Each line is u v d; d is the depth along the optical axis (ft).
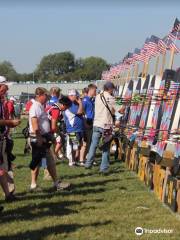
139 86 49.19
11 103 51.01
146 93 44.57
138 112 47.06
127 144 49.55
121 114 51.03
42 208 29.27
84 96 54.08
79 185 37.17
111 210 28.96
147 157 39.37
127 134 49.80
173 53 39.09
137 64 60.90
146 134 41.27
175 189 28.66
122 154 52.95
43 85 195.42
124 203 30.91
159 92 38.86
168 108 35.63
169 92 36.09
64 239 23.16
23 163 50.42
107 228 25.07
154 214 28.17
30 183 37.76
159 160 33.73
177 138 32.30
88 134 48.98
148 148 39.32
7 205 29.86
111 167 47.55
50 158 34.47
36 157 33.99
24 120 127.03
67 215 27.58
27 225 25.48
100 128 43.88
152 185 35.32
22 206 29.66
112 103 43.47
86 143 48.91
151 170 35.78
